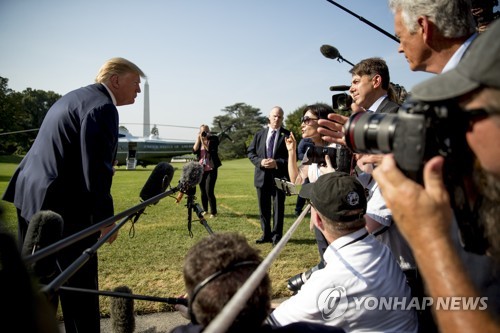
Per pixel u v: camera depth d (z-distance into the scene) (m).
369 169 2.23
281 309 1.70
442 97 0.79
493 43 0.75
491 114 0.74
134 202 10.28
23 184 2.43
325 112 3.61
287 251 5.18
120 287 2.54
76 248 2.43
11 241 0.70
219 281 1.09
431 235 0.78
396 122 0.93
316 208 1.75
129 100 2.83
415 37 1.59
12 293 0.64
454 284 0.75
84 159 2.35
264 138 5.84
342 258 1.63
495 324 0.76
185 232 6.36
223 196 11.47
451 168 0.83
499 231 0.83
